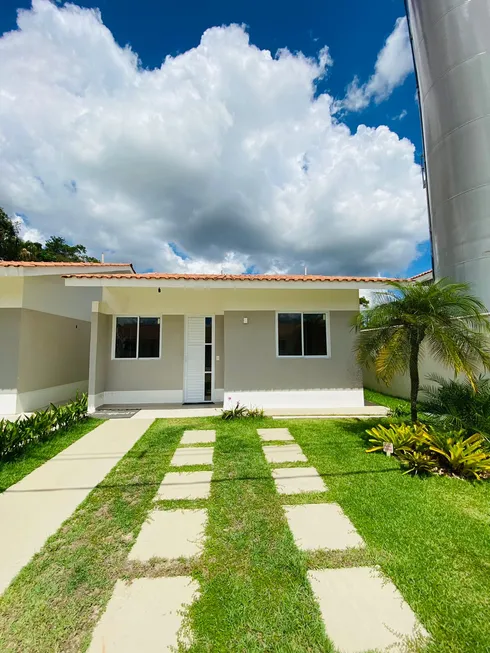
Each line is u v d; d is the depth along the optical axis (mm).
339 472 4801
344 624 2143
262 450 5855
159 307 10961
